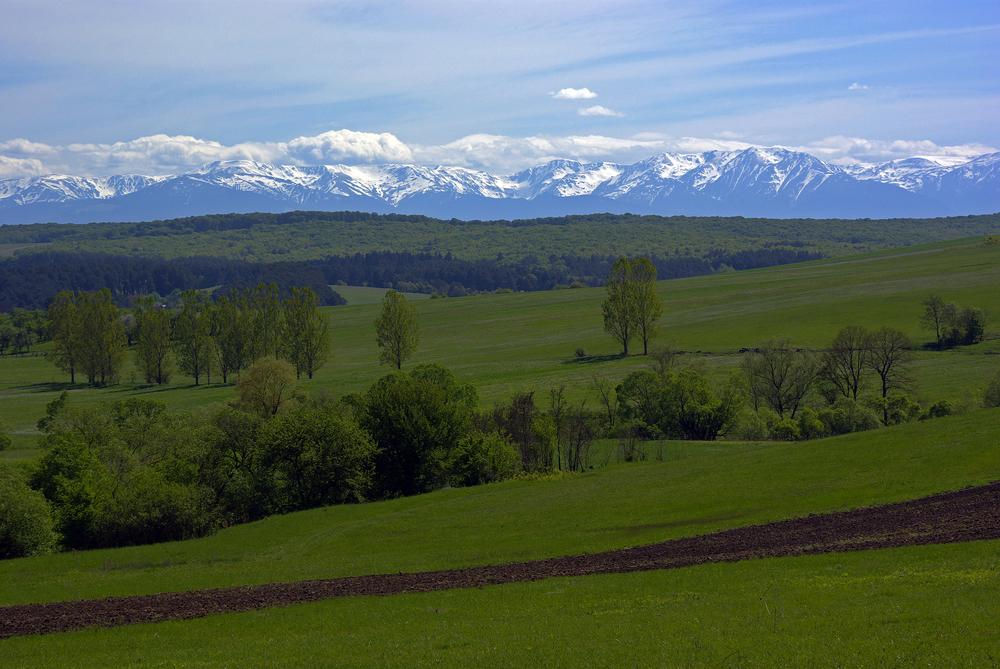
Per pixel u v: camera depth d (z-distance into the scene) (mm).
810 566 34906
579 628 28234
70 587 49188
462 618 32312
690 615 28375
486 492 73875
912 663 21750
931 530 39406
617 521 55156
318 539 62188
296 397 103625
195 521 68125
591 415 98938
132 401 96062
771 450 72500
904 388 103938
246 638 32375
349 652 28141
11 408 139375
